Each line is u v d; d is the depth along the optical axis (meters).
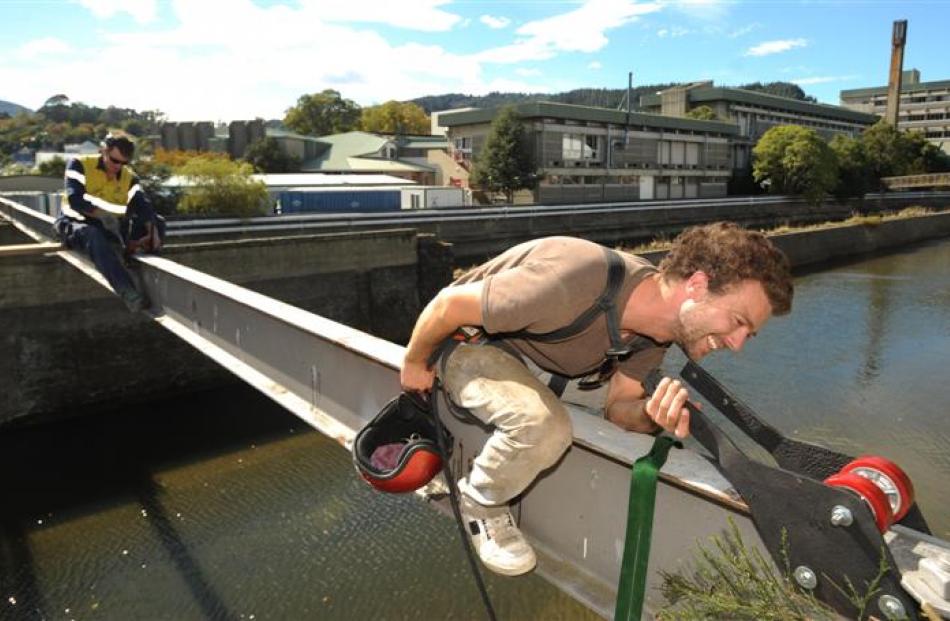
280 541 8.60
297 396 3.47
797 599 1.30
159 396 13.77
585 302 1.53
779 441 1.60
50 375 12.72
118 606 7.47
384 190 35.19
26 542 8.75
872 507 1.26
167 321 5.53
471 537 1.80
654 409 1.50
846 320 20.36
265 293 16.34
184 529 8.95
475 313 1.55
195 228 23.06
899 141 59.62
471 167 42.97
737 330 1.50
